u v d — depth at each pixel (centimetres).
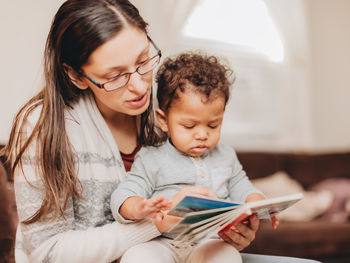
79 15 96
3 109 241
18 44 249
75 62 100
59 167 101
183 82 108
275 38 377
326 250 229
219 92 107
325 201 267
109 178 110
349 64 410
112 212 101
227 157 121
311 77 387
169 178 109
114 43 94
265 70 372
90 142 109
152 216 88
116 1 100
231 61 356
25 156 100
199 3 349
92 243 95
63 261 94
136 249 95
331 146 396
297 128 374
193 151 109
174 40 311
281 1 370
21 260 106
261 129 364
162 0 308
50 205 98
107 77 98
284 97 374
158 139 122
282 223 241
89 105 112
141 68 100
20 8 251
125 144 121
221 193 114
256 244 218
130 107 102
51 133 100
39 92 114
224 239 101
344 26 411
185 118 107
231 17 362
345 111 406
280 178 286
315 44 395
